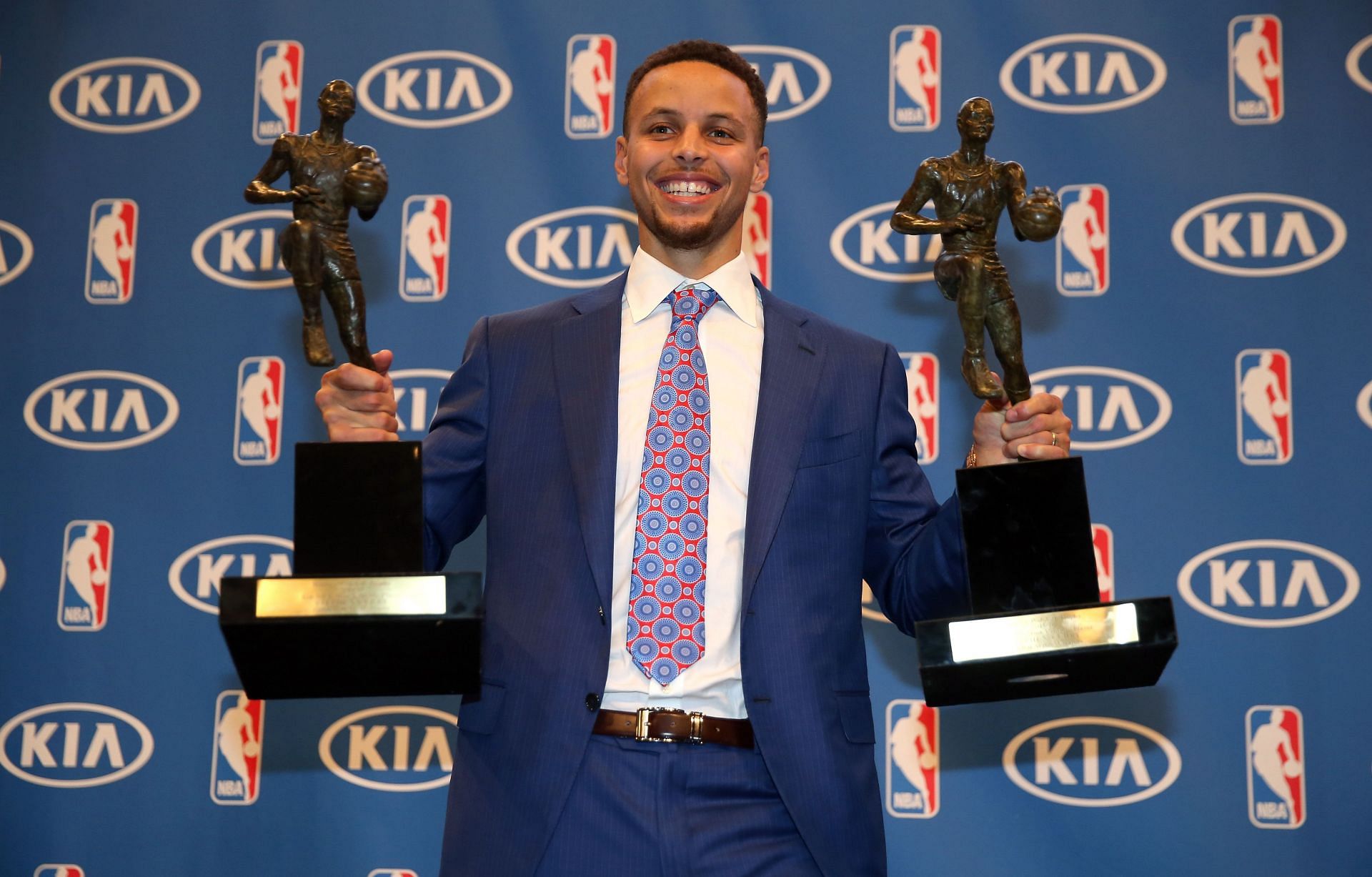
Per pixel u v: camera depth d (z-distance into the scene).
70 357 2.69
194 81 2.77
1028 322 2.62
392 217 2.71
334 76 2.75
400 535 1.61
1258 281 2.59
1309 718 2.46
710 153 1.92
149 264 2.71
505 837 1.65
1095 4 2.69
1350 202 2.59
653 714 1.67
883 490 1.93
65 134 2.76
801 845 1.69
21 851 2.54
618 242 2.68
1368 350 2.54
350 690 1.64
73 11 2.79
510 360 1.92
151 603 2.61
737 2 2.73
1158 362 2.58
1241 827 2.44
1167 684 2.49
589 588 1.73
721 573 1.75
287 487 2.64
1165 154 2.64
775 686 1.71
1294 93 2.63
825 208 2.68
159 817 2.55
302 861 2.53
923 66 2.70
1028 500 1.71
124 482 2.64
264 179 1.73
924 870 2.49
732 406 1.85
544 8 2.75
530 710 1.69
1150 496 2.54
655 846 1.63
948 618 1.72
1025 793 2.50
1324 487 2.51
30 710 2.58
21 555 2.62
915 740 2.53
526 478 1.83
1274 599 2.49
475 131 2.73
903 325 2.64
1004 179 1.82
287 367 2.67
